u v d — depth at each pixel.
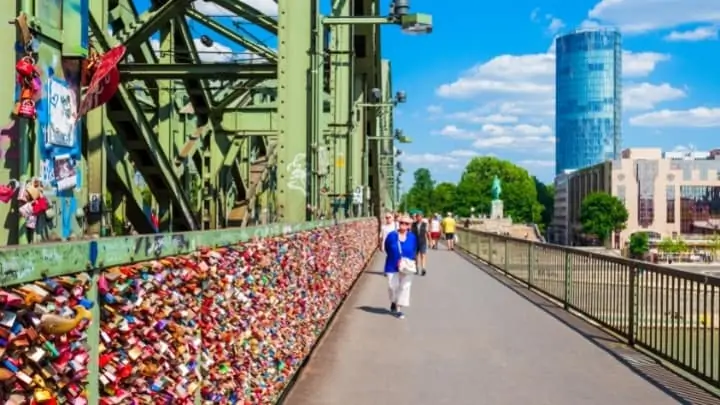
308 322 9.25
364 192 37.59
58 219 6.51
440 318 13.57
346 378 8.61
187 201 20.83
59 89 6.61
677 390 8.16
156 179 18.78
